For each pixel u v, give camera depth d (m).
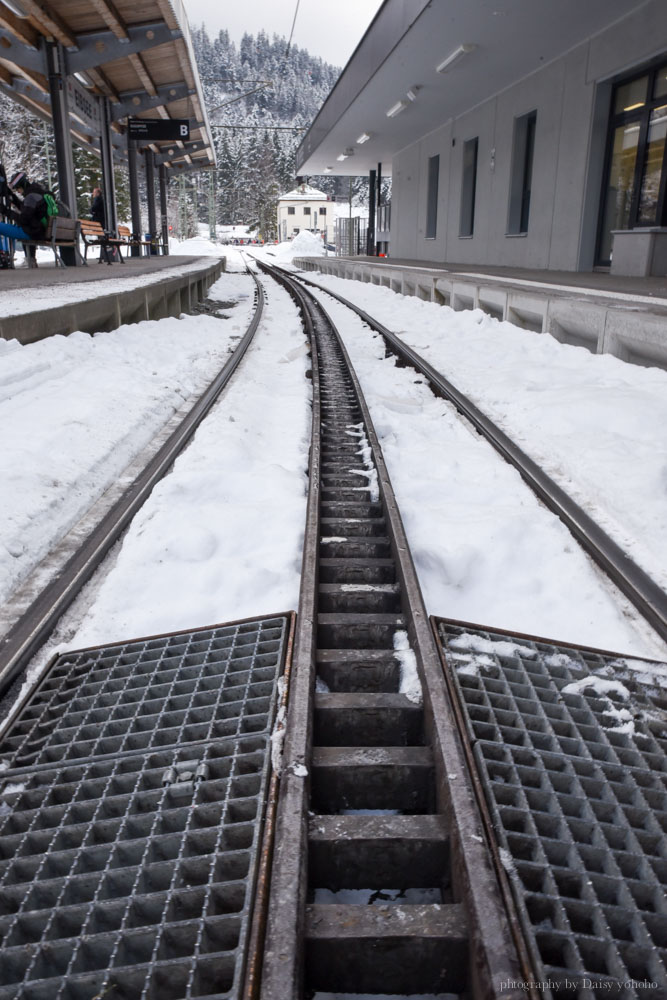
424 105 22.33
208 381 7.74
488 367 8.45
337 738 2.32
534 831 1.74
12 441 4.77
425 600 3.23
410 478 4.73
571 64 15.89
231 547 3.57
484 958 1.35
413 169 30.50
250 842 1.71
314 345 10.09
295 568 3.35
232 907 1.55
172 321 12.03
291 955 1.34
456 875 1.65
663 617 3.13
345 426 6.03
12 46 15.56
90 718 2.38
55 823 1.89
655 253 13.39
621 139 14.88
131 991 1.37
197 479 4.29
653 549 3.72
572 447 5.21
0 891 1.61
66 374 6.87
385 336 11.24
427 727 2.23
